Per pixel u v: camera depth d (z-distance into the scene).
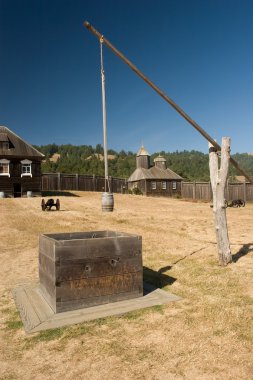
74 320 4.61
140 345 3.89
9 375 3.39
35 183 35.56
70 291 4.97
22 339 4.17
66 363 3.58
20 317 4.85
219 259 7.56
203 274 6.87
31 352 3.84
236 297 5.41
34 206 24.52
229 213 22.53
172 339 4.01
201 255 8.72
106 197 20.88
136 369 3.40
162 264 7.89
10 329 4.48
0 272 7.71
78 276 5.02
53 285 5.02
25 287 6.32
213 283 6.22
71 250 4.98
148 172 55.22
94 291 5.11
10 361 3.67
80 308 5.02
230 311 4.80
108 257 5.22
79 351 3.81
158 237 11.80
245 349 3.72
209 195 45.41
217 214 7.55
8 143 34.81
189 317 4.64
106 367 3.46
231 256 7.64
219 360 3.52
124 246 5.35
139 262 5.46
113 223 16.02
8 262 8.68
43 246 5.74
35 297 5.66
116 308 5.00
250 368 3.35
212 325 4.36
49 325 4.49
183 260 8.22
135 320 4.60
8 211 21.41
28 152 35.44
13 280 7.03
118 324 4.48
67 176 43.28
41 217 18.38
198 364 3.46
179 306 5.09
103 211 20.86
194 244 10.39
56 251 4.90
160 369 3.39
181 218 18.12
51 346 3.96
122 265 5.33
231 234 12.30
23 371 3.46
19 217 18.42
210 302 5.21
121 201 31.31
